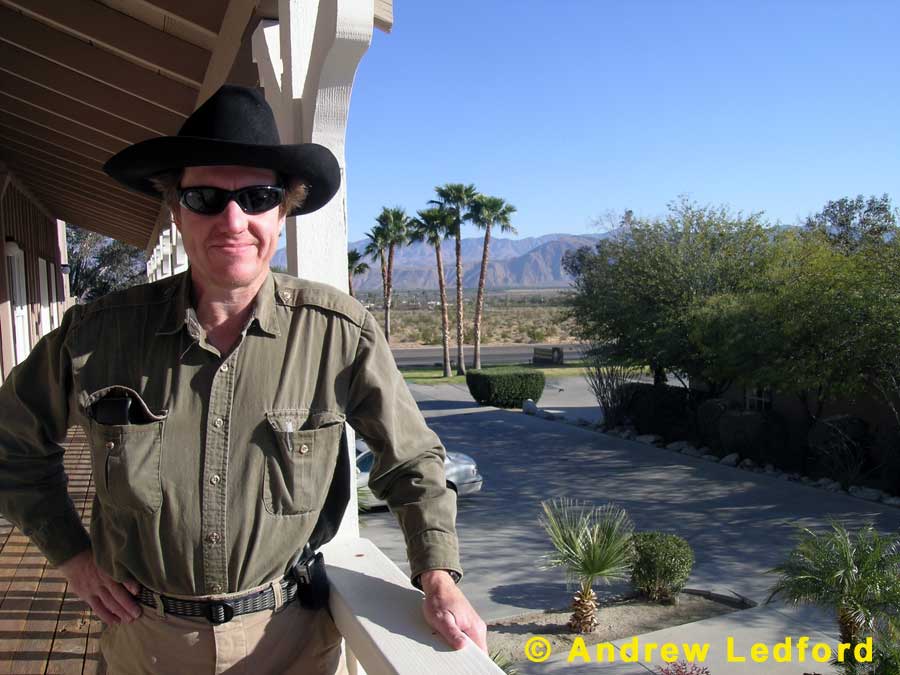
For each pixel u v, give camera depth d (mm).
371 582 1504
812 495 11859
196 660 1319
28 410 1358
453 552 1345
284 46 2104
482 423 19703
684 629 7098
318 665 1505
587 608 7262
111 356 1305
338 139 1931
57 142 6035
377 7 2516
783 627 7047
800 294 12430
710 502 11711
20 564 3533
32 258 9664
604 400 18141
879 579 5785
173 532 1267
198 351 1297
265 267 1336
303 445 1302
